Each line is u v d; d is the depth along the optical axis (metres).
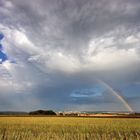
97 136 21.55
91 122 41.41
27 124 36.56
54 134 21.91
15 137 20.58
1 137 20.30
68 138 20.33
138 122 41.62
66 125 34.28
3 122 41.97
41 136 20.92
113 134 23.20
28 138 20.19
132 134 22.72
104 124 35.81
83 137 20.66
